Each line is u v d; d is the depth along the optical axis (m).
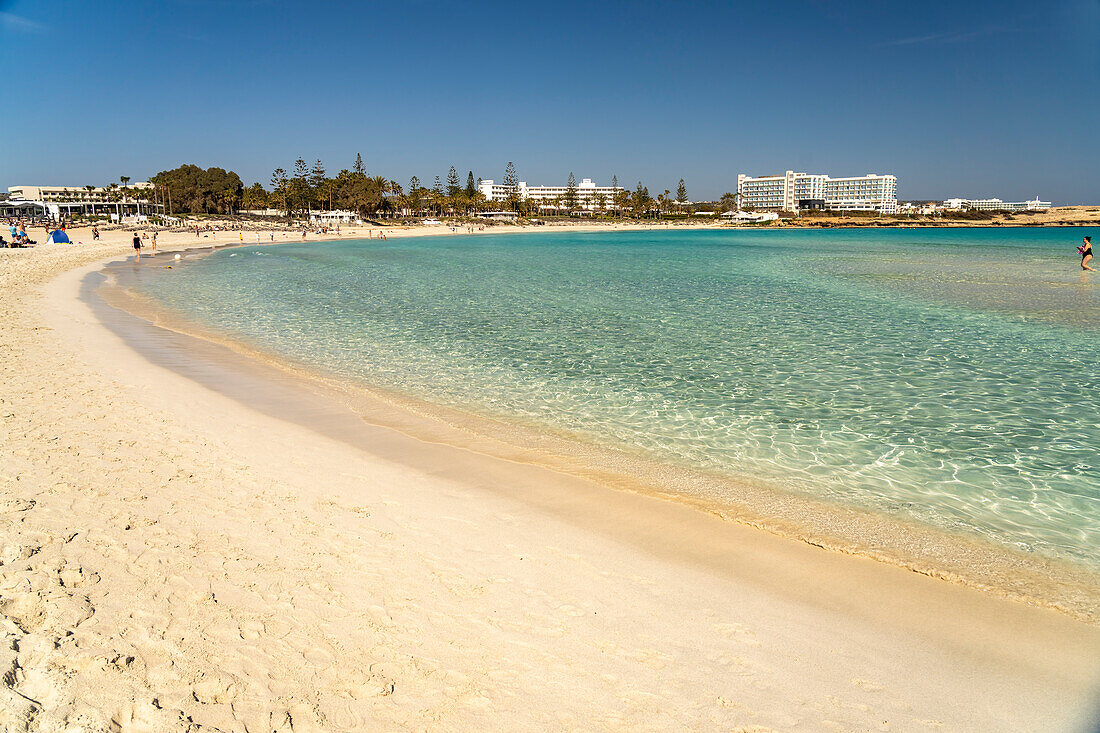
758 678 3.99
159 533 5.45
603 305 22.34
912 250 61.09
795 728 3.56
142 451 7.48
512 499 6.72
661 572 5.30
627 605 4.77
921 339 16.19
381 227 116.38
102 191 133.25
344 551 5.37
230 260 44.03
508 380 12.05
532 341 15.78
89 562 4.86
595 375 12.47
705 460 8.10
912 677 4.05
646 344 15.44
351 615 4.43
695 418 9.84
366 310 20.98
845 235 118.69
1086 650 4.38
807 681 3.98
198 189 123.88
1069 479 7.61
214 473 6.95
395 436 8.75
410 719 3.47
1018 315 20.11
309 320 18.88
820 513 6.62
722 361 13.68
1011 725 3.64
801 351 14.70
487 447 8.41
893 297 24.67
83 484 6.37
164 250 51.66
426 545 5.58
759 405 10.55
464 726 3.44
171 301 22.45
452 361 13.61
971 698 3.87
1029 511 6.76
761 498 6.97
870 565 5.54
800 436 9.08
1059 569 5.55
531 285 29.16
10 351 12.37
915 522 6.46
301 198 131.75
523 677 3.88
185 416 9.02
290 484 6.80
